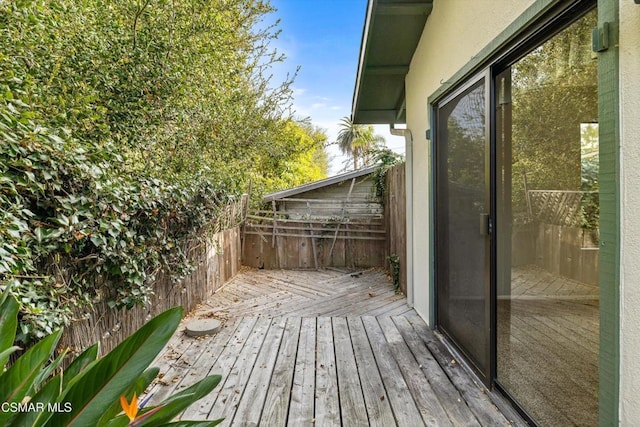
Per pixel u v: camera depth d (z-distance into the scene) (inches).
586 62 57.7
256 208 286.4
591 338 57.7
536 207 71.4
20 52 85.4
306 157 491.8
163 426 37.5
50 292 72.9
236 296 196.1
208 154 184.4
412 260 167.0
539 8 63.8
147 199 106.3
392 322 144.7
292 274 257.4
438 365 105.7
